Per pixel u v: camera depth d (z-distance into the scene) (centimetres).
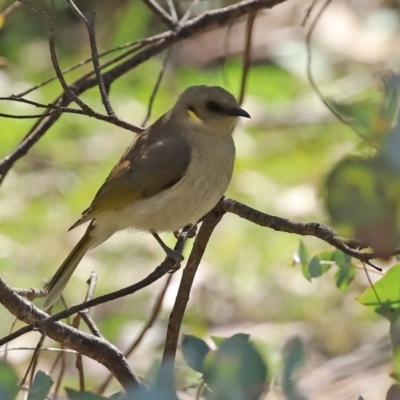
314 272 763
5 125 1712
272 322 1290
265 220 691
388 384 1047
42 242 1477
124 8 1923
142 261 1427
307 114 1709
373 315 1247
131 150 843
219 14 962
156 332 1253
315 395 1046
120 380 646
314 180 1518
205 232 709
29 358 1182
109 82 946
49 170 1648
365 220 362
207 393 464
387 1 1858
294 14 1912
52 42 688
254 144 1664
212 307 1327
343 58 1791
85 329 1260
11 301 632
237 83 1802
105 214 847
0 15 1041
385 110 392
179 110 833
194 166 799
